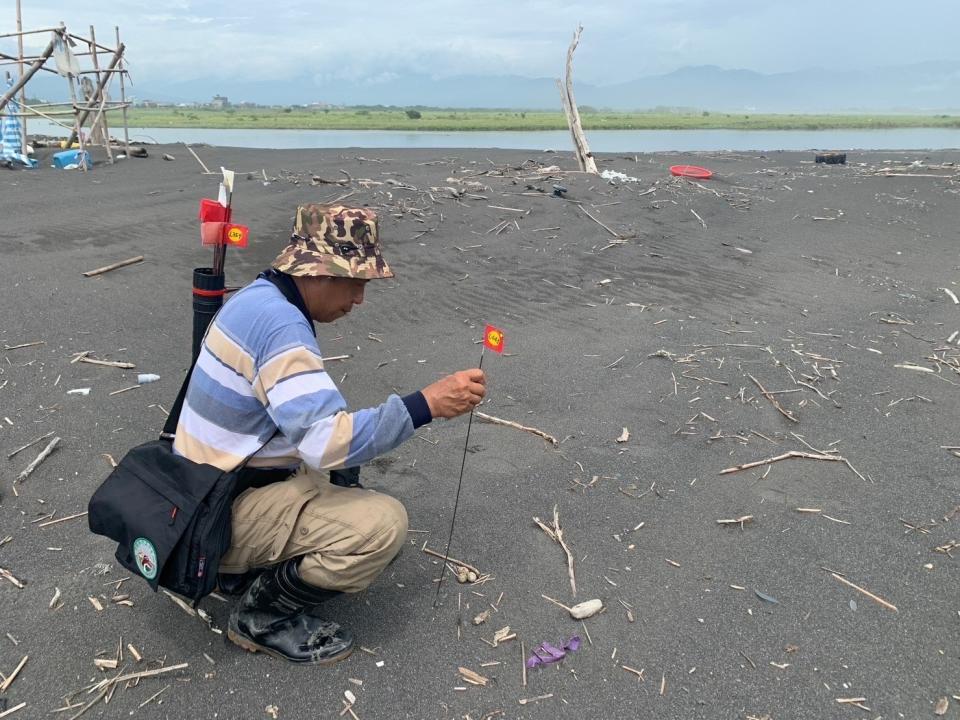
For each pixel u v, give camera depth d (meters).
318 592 2.31
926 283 6.71
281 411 2.07
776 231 8.26
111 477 2.28
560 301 6.02
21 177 9.86
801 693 2.36
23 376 4.33
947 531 3.19
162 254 6.53
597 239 7.57
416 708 2.28
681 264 7.04
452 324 5.52
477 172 10.38
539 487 3.49
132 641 2.49
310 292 2.28
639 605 2.74
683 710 2.29
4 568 2.82
